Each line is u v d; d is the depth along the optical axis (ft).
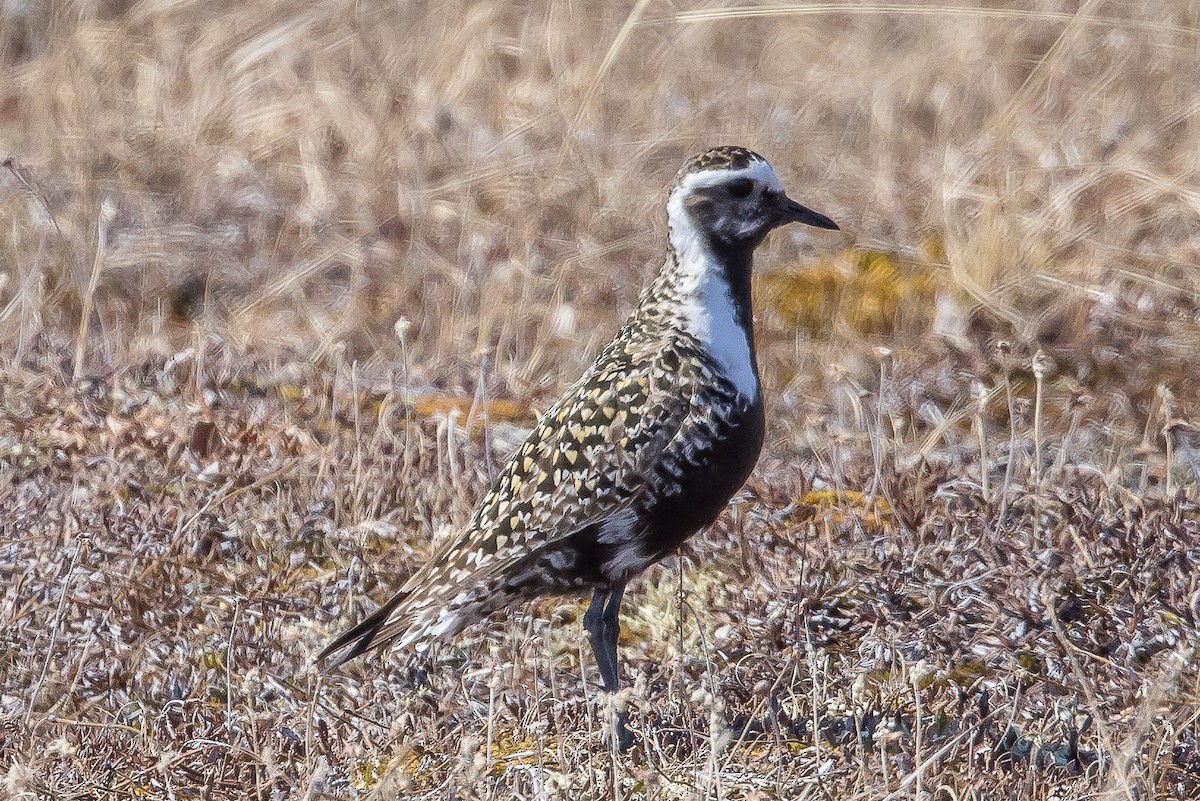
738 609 34.30
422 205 59.21
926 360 49.57
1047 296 52.70
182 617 33.24
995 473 40.73
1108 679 31.09
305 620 33.35
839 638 33.45
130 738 29.96
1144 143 62.03
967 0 75.66
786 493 39.50
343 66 73.36
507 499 31.96
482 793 26.63
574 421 31.76
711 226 32.27
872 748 29.30
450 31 73.67
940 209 58.23
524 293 51.31
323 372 46.24
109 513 36.27
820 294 54.13
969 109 67.82
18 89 72.38
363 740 29.50
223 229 58.90
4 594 33.91
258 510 37.22
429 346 51.31
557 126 64.95
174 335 52.31
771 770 27.96
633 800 27.76
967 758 28.55
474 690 31.89
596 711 29.84
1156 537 34.53
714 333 32.04
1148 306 51.67
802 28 76.84
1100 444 44.21
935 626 32.53
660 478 31.50
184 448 39.73
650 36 75.36
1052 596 31.99
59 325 51.52
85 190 59.06
